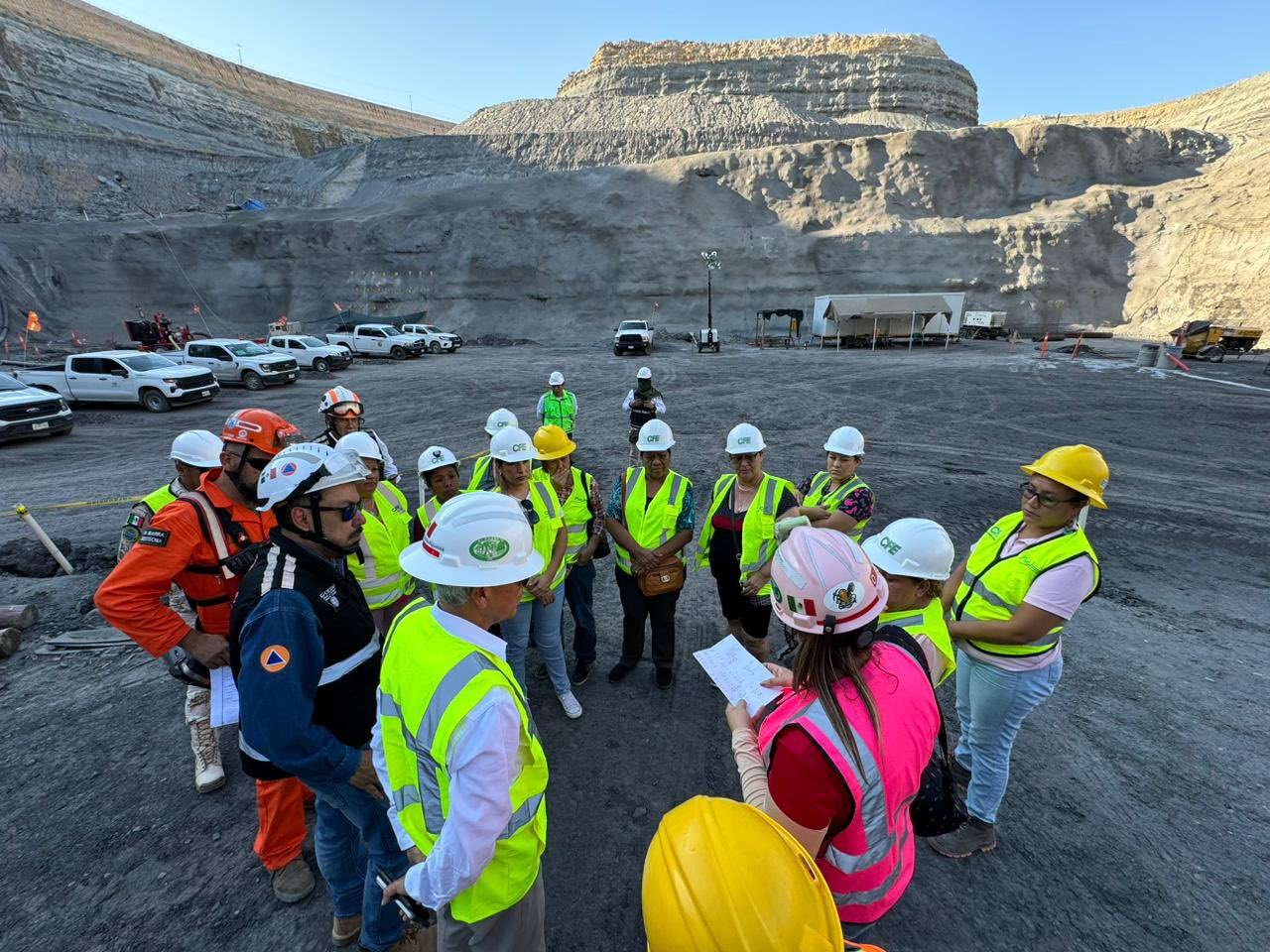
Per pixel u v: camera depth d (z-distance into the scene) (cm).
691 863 90
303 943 233
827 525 341
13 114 5534
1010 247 4250
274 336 2417
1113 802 301
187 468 313
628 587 393
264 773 203
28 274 4006
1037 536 241
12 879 258
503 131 7781
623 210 4731
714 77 8825
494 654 155
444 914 160
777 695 166
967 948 227
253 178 6544
